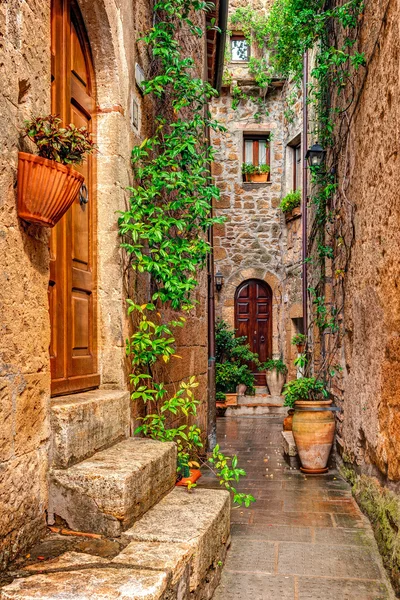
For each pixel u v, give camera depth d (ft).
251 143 46.14
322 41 23.50
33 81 8.27
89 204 12.02
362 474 15.65
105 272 12.21
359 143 16.31
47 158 7.87
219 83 33.24
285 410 39.60
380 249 13.41
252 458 22.68
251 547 12.34
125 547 8.18
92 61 12.27
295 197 41.86
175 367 18.38
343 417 19.22
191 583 8.38
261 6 44.14
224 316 44.73
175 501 10.64
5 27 7.52
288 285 43.47
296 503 15.83
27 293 8.07
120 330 12.16
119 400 11.33
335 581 10.68
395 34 11.78
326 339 23.77
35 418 8.32
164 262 12.80
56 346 10.11
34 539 8.19
